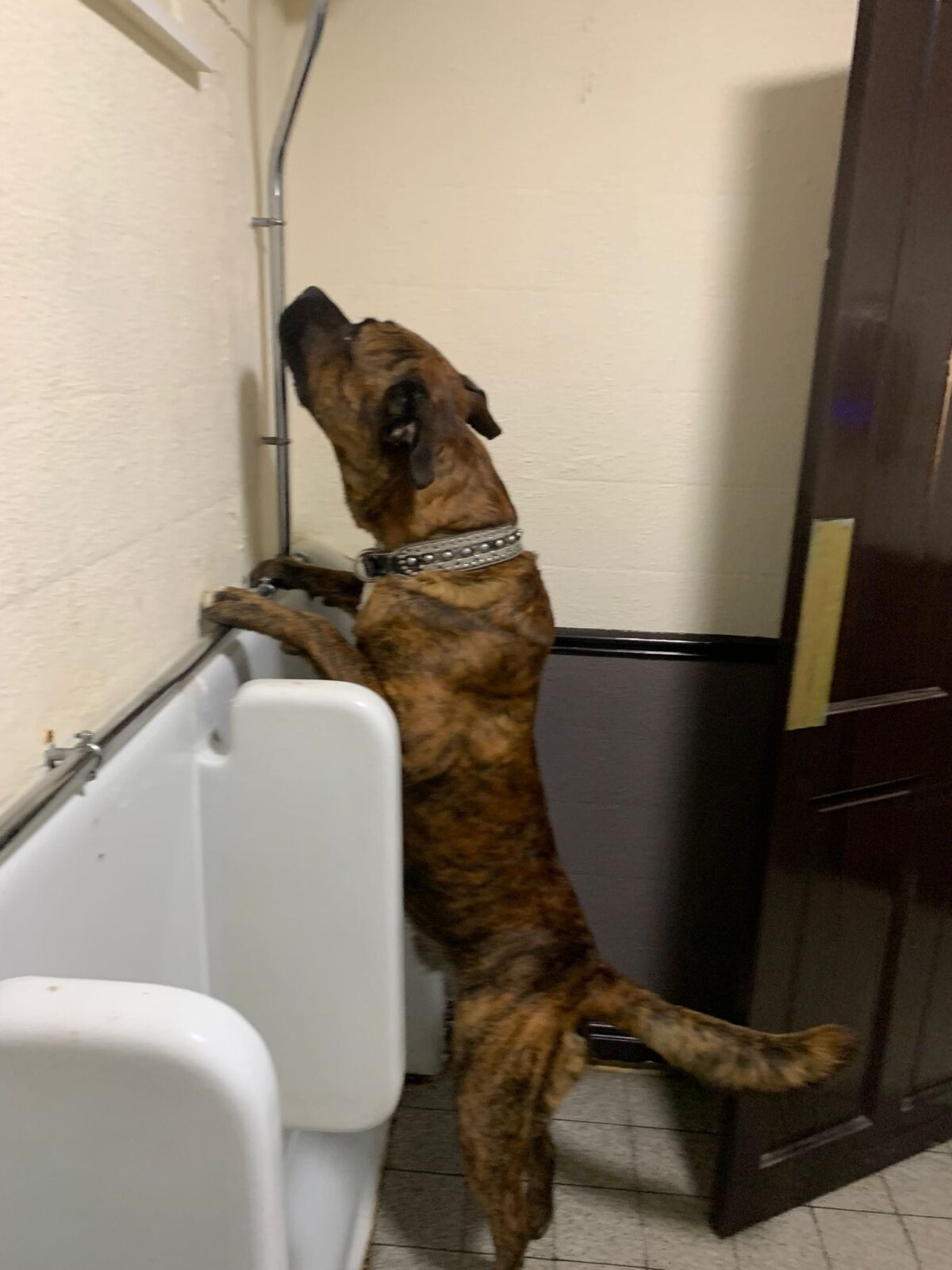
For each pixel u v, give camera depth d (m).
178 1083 0.53
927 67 1.19
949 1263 1.59
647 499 1.73
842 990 1.64
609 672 1.81
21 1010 0.54
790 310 1.61
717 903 1.94
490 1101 1.29
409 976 1.79
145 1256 0.59
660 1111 1.89
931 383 1.35
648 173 1.57
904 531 1.42
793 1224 1.66
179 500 1.10
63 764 0.79
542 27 1.51
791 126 1.53
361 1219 1.52
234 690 1.17
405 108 1.56
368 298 1.66
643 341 1.65
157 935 0.95
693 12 1.50
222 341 1.25
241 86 1.31
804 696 1.41
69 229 0.81
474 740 1.31
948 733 1.57
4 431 0.72
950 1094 1.83
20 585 0.75
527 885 1.37
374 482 1.32
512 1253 1.30
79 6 0.81
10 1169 0.57
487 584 1.32
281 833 1.04
